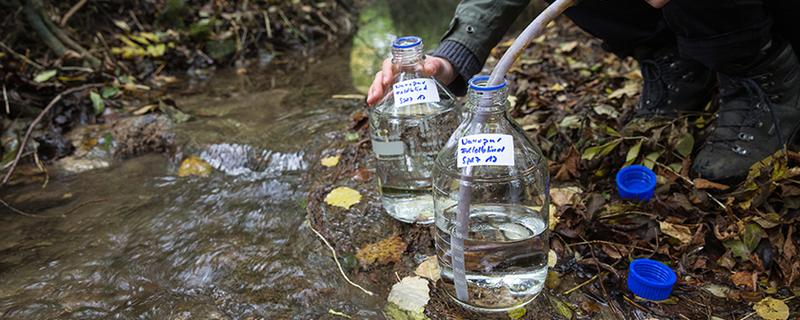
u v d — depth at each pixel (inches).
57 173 75.2
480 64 60.6
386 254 54.8
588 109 77.0
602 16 68.1
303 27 128.5
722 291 49.5
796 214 54.6
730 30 54.1
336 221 60.2
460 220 42.0
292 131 80.0
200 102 95.5
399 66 51.4
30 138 80.1
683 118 67.8
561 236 55.3
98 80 100.5
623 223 55.9
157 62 112.0
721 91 61.9
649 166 63.2
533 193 44.6
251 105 92.5
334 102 92.1
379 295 50.2
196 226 61.5
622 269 51.9
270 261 55.0
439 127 55.1
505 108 41.8
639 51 70.0
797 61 59.4
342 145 75.4
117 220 63.5
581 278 51.0
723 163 59.3
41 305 50.6
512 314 47.1
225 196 67.2
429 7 132.3
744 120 59.5
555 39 115.3
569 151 65.3
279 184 68.8
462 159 41.5
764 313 46.6
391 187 57.5
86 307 50.3
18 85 91.7
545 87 89.7
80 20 113.9
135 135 81.0
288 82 105.2
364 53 120.0
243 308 49.4
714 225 54.8
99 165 77.4
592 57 103.2
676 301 48.4
